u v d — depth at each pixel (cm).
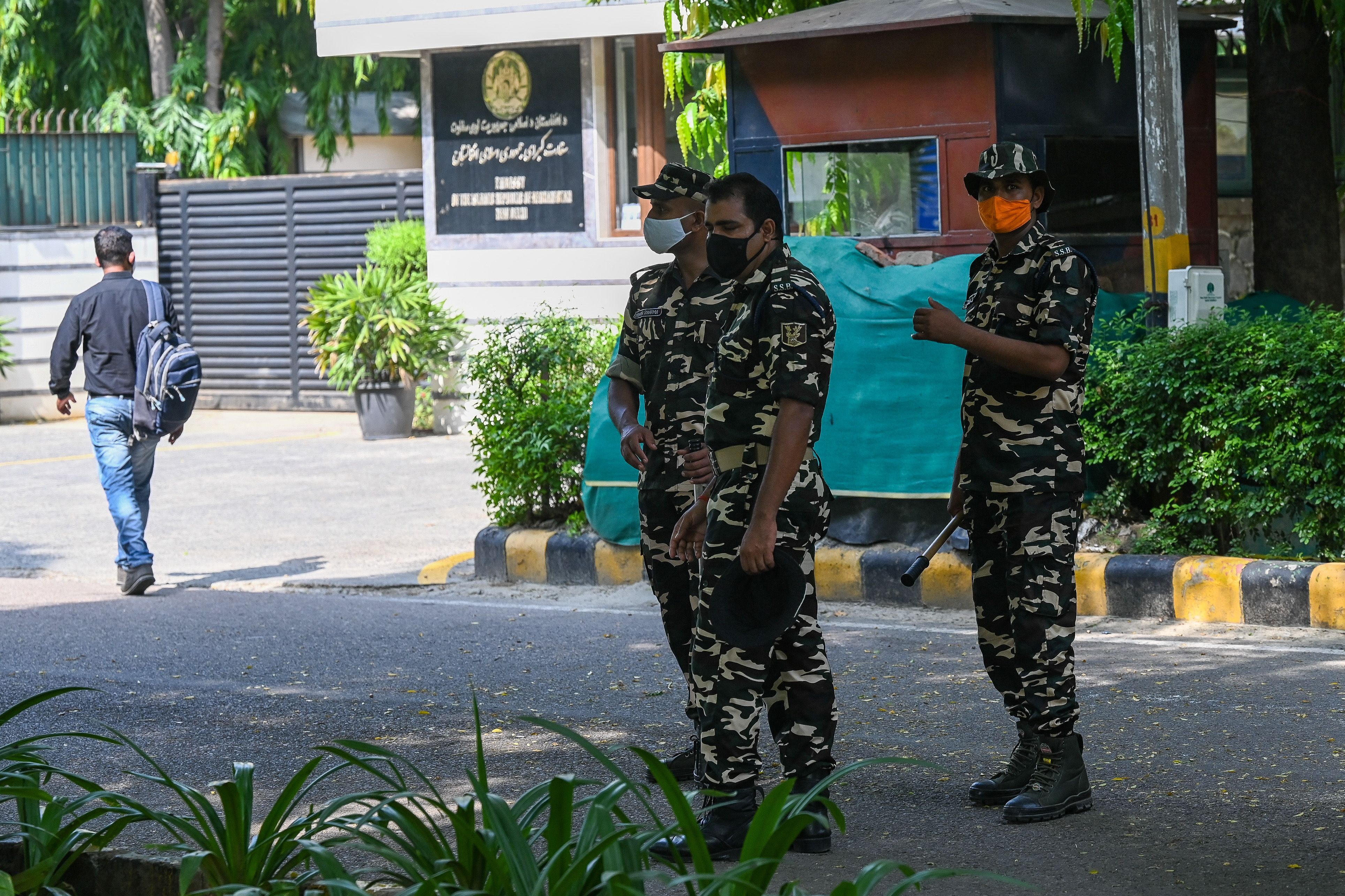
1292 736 702
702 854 422
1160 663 842
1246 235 1389
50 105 2962
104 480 1144
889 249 1181
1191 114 1216
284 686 870
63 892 477
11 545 1358
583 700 821
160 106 2906
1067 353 591
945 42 1144
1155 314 1050
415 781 682
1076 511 614
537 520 1186
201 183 2352
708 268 647
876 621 980
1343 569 893
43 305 2302
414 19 1947
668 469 659
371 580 1172
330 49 2005
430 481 1650
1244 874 538
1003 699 784
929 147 1162
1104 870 548
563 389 1180
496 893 418
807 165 1221
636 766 699
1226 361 941
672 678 862
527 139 1983
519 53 1972
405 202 2200
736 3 1341
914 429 1018
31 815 500
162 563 1265
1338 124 1327
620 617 1018
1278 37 1216
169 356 1128
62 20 2955
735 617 550
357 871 447
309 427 2153
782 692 586
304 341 2309
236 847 461
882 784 661
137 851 514
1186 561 942
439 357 2023
